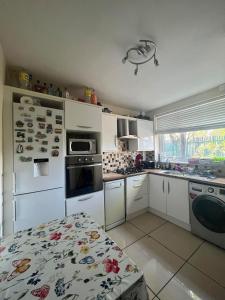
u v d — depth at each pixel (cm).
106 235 91
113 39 129
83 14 106
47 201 175
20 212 158
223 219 181
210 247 188
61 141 187
